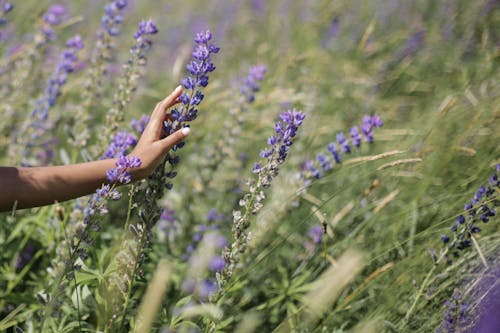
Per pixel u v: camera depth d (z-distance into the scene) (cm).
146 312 195
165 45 617
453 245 273
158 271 197
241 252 254
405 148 377
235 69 572
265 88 482
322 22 597
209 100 430
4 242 321
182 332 247
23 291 325
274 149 253
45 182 232
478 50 492
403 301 285
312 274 326
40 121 384
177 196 395
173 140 239
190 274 295
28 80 434
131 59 333
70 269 240
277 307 317
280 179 388
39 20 435
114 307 258
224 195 404
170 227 375
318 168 344
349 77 500
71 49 390
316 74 505
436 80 499
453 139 372
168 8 672
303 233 370
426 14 582
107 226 353
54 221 321
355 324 296
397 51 548
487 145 364
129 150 326
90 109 443
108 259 305
